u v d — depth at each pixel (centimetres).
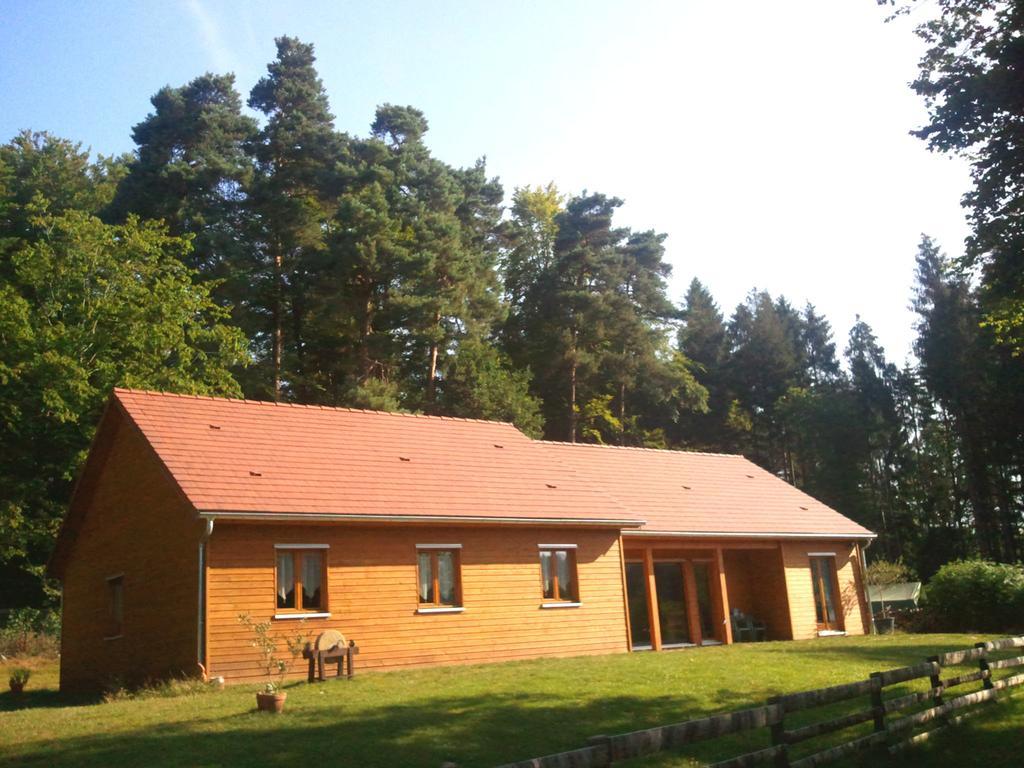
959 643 2248
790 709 934
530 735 1158
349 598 1947
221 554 1805
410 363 4978
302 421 2353
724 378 7344
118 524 2169
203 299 4038
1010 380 5003
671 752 1093
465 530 2169
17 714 1353
